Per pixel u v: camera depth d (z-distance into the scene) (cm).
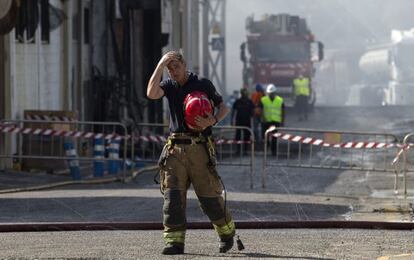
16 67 4891
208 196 1972
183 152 1938
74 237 2353
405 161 3734
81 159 4250
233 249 2067
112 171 4500
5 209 3041
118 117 6100
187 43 7888
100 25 6212
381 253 2019
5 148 4438
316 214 2986
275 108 5838
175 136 1947
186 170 1952
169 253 1955
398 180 4112
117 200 3291
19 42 4928
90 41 6147
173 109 1950
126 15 6378
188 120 1919
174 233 1956
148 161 4406
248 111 5856
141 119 6391
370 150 5706
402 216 2919
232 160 5253
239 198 3381
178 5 7312
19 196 3428
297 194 3591
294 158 5369
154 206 3125
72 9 5812
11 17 3631
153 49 6850
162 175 1961
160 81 1964
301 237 2352
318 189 3800
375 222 2603
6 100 4678
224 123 7812
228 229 1994
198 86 1955
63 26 5625
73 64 5866
